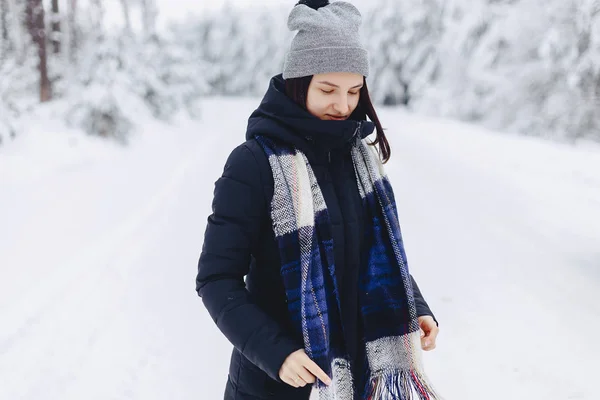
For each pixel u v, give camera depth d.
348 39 1.08
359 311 1.18
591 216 5.69
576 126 13.48
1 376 2.64
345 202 1.15
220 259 1.07
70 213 5.65
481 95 17.75
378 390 1.17
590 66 12.17
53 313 3.36
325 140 1.10
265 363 0.99
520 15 14.87
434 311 3.49
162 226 5.42
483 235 5.10
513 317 3.38
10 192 6.08
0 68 9.70
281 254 1.05
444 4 22.91
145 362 2.84
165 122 15.12
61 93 13.97
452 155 10.05
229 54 44.28
